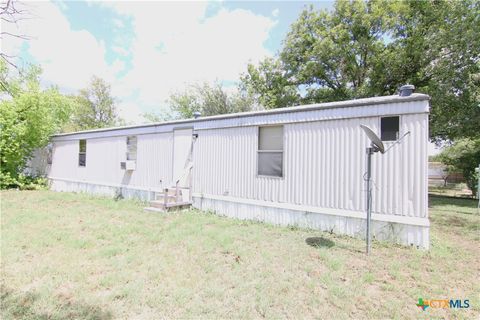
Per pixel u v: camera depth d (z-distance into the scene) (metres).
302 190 5.55
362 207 4.79
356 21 12.42
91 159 10.40
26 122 11.01
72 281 2.96
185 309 2.45
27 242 4.20
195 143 7.52
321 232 5.18
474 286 3.01
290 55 15.34
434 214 7.54
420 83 11.34
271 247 4.27
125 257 3.70
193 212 7.04
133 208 7.41
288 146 5.80
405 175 4.41
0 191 10.62
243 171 6.51
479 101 9.62
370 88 11.73
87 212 6.79
